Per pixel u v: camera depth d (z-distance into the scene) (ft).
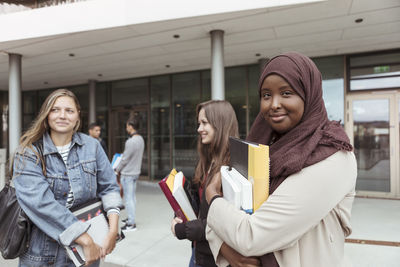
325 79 19.06
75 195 4.20
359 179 18.45
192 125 23.17
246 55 18.58
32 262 3.92
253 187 2.10
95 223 4.23
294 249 2.05
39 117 4.10
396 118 17.63
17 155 3.91
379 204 15.51
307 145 2.03
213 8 12.37
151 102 24.72
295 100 2.10
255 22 13.33
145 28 13.97
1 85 29.50
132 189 11.80
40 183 3.81
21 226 3.74
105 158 4.92
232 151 2.85
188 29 14.12
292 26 13.85
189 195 4.17
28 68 21.24
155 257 8.90
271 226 1.91
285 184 1.98
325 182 1.92
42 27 14.94
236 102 21.57
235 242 2.00
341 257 2.17
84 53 17.87
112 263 8.52
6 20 15.56
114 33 14.64
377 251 8.94
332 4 11.66
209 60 19.80
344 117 18.72
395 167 17.66
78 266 3.74
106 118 26.71
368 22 13.48
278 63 2.12
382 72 17.85
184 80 23.43
